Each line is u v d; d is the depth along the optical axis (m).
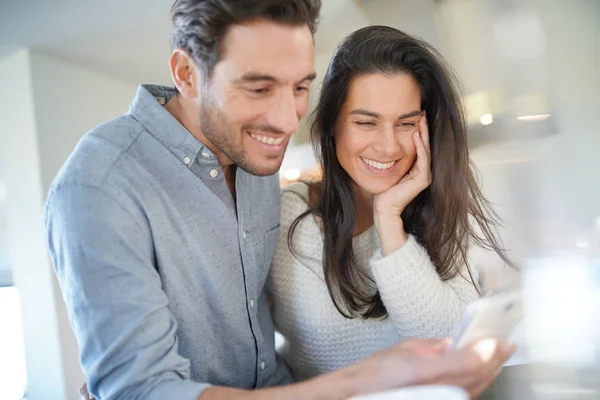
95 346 0.71
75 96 1.92
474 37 1.20
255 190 0.96
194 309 0.87
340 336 1.03
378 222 0.98
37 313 1.88
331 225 1.02
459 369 0.61
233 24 0.74
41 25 1.53
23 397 1.96
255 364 0.98
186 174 0.85
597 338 0.88
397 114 0.94
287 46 0.75
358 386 0.63
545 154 1.13
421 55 0.95
